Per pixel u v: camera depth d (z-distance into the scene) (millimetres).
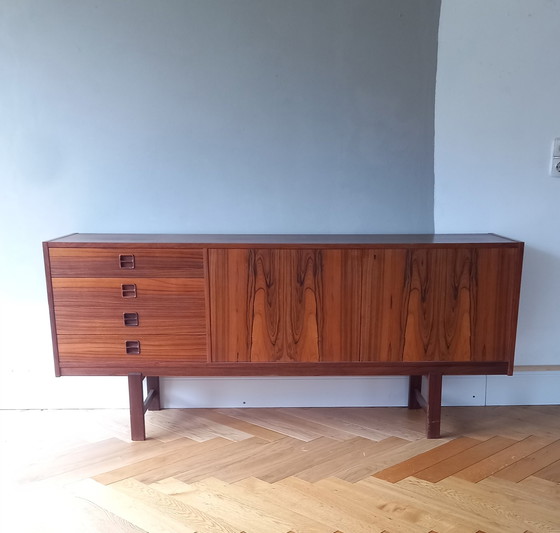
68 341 2018
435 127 2271
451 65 2227
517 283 1976
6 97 2180
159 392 2359
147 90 2199
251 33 2180
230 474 1837
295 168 2275
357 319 2000
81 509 1648
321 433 2143
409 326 2006
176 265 1961
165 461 1927
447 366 2037
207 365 2037
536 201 2301
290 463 1908
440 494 1711
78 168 2242
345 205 2307
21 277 2295
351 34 2197
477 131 2264
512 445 2035
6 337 2326
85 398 2369
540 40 2184
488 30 2193
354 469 1863
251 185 2279
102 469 1876
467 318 2004
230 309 1993
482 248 1957
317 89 2225
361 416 2303
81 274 1966
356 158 2277
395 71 2227
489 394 2400
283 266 1962
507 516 1598
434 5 2191
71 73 2174
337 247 1945
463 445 2037
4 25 2131
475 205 2318
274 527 1555
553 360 2398
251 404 2395
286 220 2309
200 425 2217
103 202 2271
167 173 2260
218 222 2301
